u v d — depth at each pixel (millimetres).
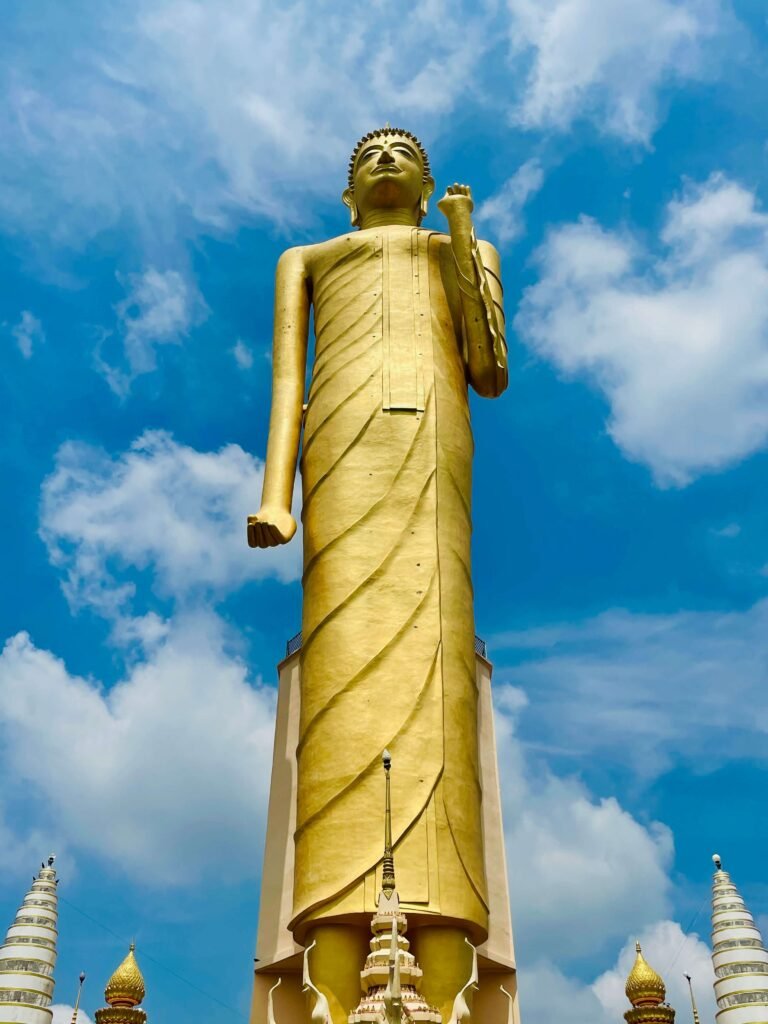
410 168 27844
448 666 21125
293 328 25812
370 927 19047
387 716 20344
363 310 24859
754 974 21109
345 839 19422
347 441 23188
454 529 22641
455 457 23453
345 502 22562
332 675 20922
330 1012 18516
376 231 26234
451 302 25625
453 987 18812
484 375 24984
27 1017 19594
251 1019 21828
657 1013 21469
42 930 20547
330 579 21859
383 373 23859
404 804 19625
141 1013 20828
